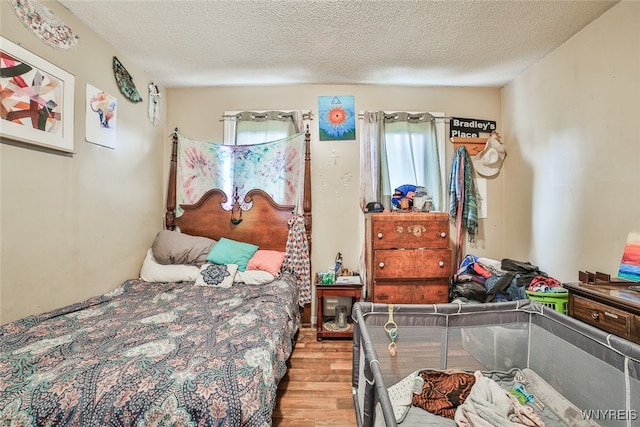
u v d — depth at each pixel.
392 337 1.57
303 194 2.86
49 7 1.68
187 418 0.95
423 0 1.73
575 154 2.06
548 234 2.33
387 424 0.77
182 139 2.88
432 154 2.87
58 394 0.95
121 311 1.71
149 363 1.10
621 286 1.52
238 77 2.76
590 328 1.23
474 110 2.98
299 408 1.62
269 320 1.58
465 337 1.62
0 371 1.04
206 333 1.38
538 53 2.31
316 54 2.34
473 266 2.56
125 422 0.93
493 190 2.94
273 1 1.75
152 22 1.93
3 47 1.43
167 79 2.78
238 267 2.42
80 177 1.90
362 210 2.83
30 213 1.58
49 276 1.68
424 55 2.35
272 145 2.85
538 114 2.44
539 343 1.55
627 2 1.67
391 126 2.89
